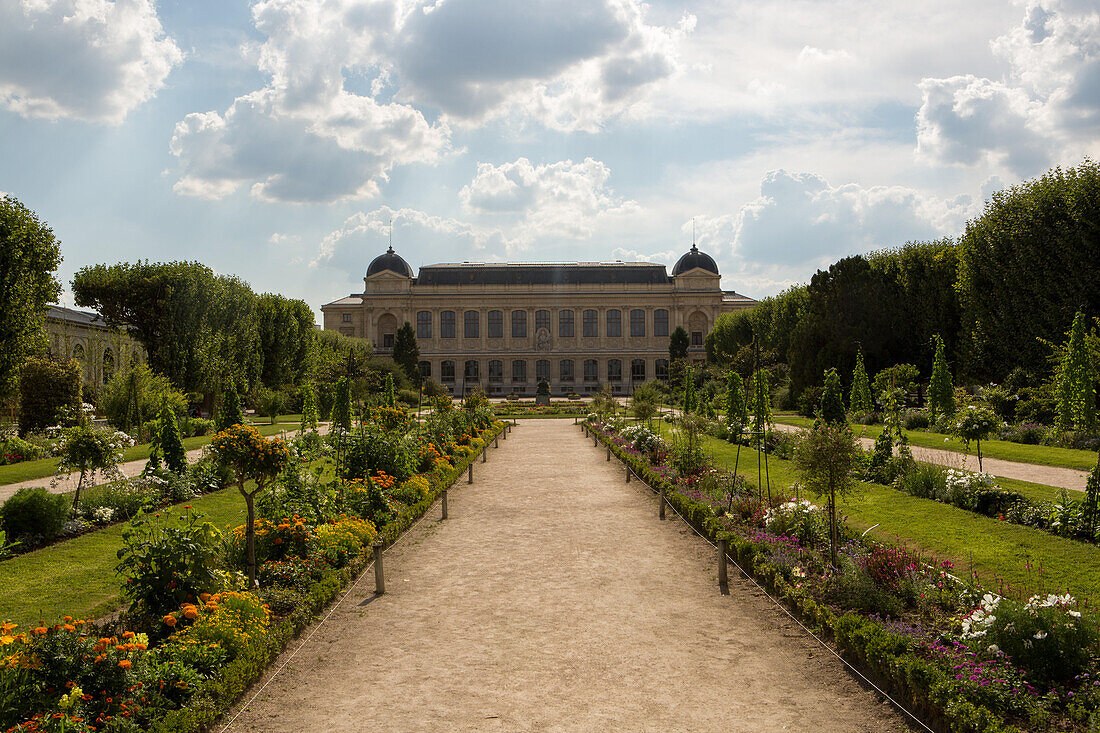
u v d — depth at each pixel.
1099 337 31.92
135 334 55.84
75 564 15.41
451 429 36.53
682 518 20.20
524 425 61.03
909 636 9.67
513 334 138.00
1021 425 35.53
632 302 137.12
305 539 14.14
